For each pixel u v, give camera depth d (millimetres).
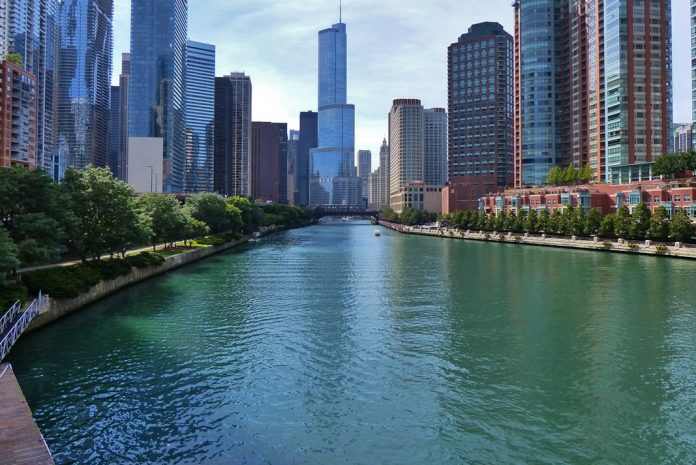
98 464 27453
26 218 55750
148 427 31453
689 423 32219
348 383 38531
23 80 194250
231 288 78938
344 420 32500
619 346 47375
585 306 64312
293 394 36438
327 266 108812
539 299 69250
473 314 60594
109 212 72375
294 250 151250
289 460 27953
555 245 157125
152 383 38281
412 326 55000
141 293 73688
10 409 27703
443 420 32531
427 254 136875
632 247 127875
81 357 43875
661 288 76188
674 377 39719
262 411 33688
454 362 43188
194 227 122750
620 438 30406
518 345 47906
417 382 38750
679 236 122375
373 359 43969
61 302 56812
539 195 199625
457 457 28312
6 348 39344
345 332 52625
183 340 49344
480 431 31203
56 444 29391
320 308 64312
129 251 106562
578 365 42406
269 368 41625
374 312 61969
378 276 93062
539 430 31312
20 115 191875
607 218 142500
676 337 50094
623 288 76750
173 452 28672
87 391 36656
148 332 52031
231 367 41844
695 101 170750
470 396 36219
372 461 27922
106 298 69438
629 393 36750
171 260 99312
